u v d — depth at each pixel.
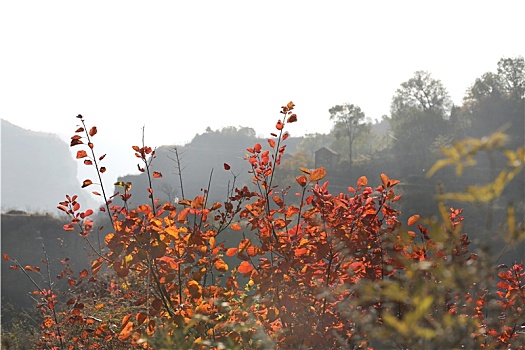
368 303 3.46
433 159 72.19
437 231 1.67
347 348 3.61
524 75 94.44
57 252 45.75
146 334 4.33
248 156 5.59
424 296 1.54
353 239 4.63
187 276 5.06
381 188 4.81
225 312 4.46
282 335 4.52
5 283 43.84
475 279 1.69
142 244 4.67
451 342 1.58
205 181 117.50
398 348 1.85
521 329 3.70
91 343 6.62
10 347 9.70
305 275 4.66
